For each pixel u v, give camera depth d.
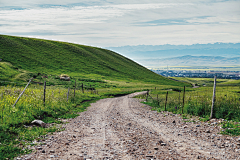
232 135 10.22
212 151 8.11
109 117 18.80
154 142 9.63
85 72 106.31
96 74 107.12
